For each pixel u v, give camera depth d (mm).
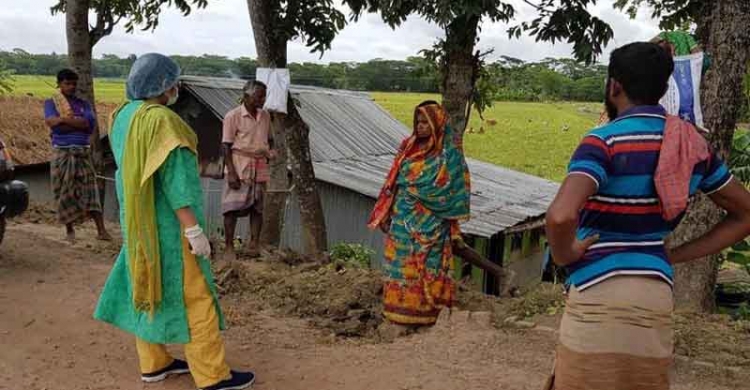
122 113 4074
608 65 2805
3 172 6754
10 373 4590
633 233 2662
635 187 2617
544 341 5395
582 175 2549
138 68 4051
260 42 9758
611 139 2625
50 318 5562
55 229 9250
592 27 7105
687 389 4574
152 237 4023
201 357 4180
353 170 17625
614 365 2635
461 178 5547
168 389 4438
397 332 5641
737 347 5266
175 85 4148
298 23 9664
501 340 5383
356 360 5012
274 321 5887
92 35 11383
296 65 34906
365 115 23359
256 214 8086
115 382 4523
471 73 7332
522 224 16188
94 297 6125
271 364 4891
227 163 7676
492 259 16969
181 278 4102
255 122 7703
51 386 4441
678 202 2611
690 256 2902
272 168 10211
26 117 22938
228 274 6867
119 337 5270
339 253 11031
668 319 2686
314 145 19109
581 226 2719
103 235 8516
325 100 22906
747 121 8430
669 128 2662
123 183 4004
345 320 5953
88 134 8266
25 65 33062
